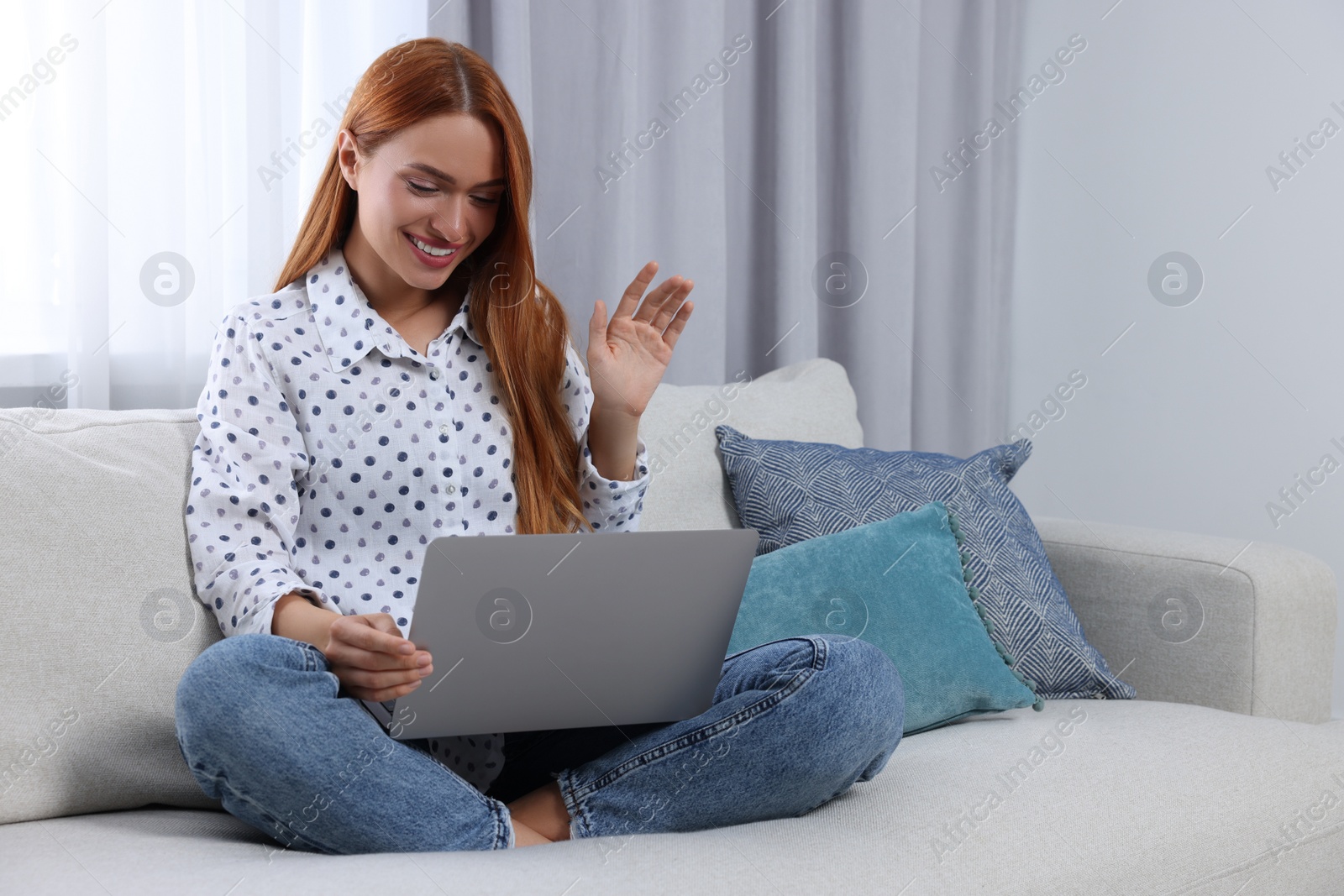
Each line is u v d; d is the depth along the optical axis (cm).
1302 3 225
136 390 155
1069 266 263
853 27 234
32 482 102
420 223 113
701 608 97
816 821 97
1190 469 246
